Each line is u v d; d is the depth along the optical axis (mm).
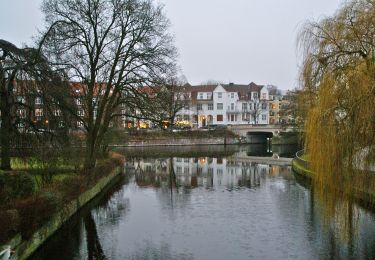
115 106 29969
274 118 114438
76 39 27406
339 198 13109
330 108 12938
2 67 16094
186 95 92062
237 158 57781
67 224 20062
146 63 28953
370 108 12008
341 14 13664
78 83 28172
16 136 16828
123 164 44656
